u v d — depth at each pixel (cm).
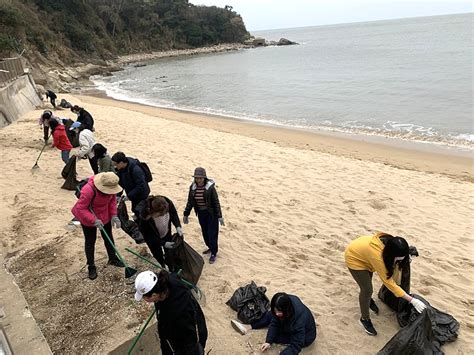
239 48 11406
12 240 640
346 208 820
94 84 4469
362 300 454
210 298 526
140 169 588
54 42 5884
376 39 10306
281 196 887
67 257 581
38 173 956
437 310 473
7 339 338
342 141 1596
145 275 305
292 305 411
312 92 3016
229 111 2467
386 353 396
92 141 822
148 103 2909
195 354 327
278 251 652
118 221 525
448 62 4225
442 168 1221
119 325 429
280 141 1599
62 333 428
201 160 1162
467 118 1891
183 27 10694
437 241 682
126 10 9450
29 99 2044
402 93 2667
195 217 758
